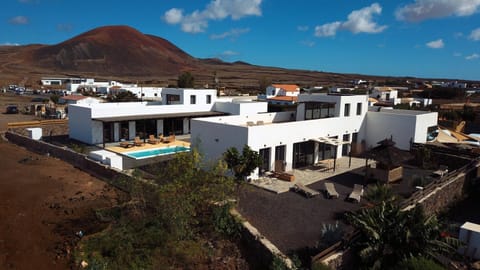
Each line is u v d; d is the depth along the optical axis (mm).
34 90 104250
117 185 20391
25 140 33625
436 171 24578
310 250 13227
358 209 17078
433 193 19188
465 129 48656
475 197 22484
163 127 39719
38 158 28438
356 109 30938
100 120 33062
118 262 12977
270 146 23375
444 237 13258
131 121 36656
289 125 24438
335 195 18953
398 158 21500
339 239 13336
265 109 43938
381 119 31203
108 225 16016
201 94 44062
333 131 28438
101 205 18359
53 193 20188
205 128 24562
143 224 15445
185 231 14641
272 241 13914
